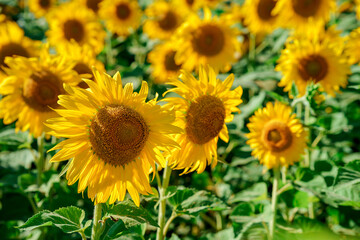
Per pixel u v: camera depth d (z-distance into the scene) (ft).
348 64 12.18
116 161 6.57
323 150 13.16
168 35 19.98
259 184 11.07
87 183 6.54
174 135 7.30
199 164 7.62
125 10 20.27
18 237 11.44
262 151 10.59
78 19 17.92
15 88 10.55
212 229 13.62
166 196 7.68
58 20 17.75
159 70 16.49
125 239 7.89
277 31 20.07
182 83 7.23
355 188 9.78
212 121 7.23
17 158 13.47
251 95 16.69
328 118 13.12
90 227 8.11
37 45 13.69
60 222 6.57
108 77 6.46
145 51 19.86
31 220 6.43
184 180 15.01
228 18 15.07
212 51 14.87
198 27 14.84
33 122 10.81
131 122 6.47
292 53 12.21
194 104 7.23
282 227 10.22
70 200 11.27
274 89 15.40
